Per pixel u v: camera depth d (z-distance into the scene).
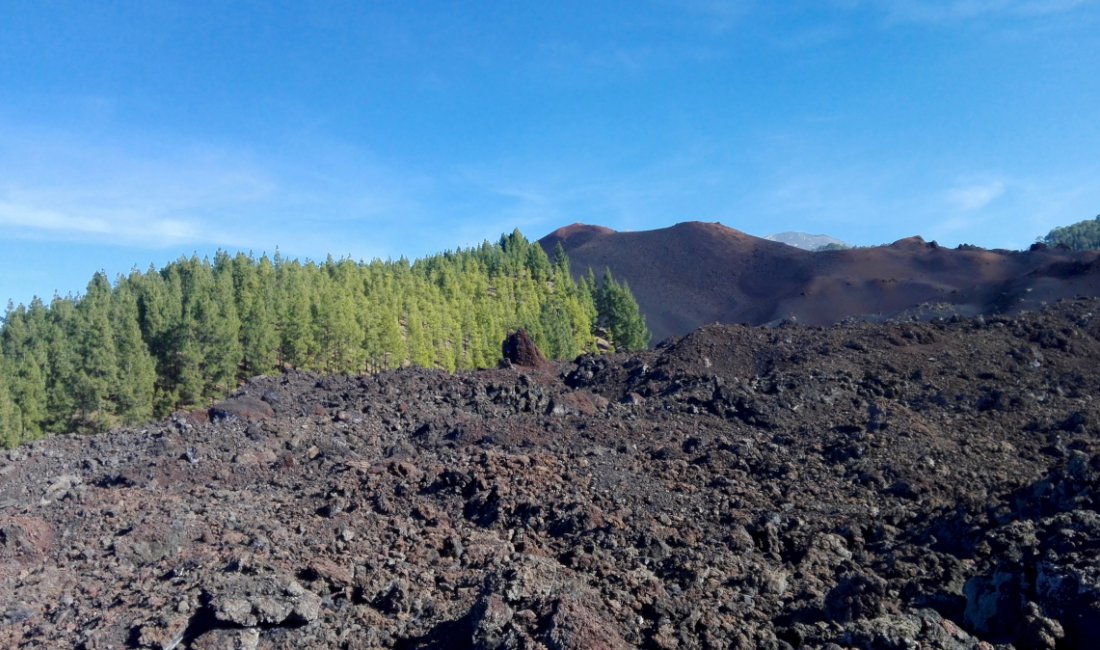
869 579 10.72
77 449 23.33
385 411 25.83
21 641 10.68
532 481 16.27
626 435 21.05
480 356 65.62
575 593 10.45
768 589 11.77
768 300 93.12
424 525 14.91
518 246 101.00
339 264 82.25
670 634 9.98
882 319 44.62
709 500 16.02
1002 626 9.70
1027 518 12.97
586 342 74.06
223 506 16.14
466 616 10.69
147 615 10.58
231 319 51.00
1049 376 24.22
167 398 47.97
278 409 26.89
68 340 47.28
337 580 11.52
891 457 17.45
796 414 22.59
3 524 14.43
